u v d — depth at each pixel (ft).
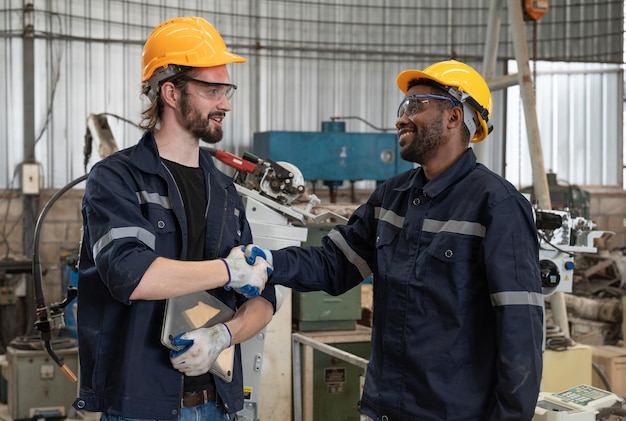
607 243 21.07
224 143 20.17
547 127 23.56
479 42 22.09
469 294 5.56
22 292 17.33
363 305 13.05
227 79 5.64
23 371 13.30
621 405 6.93
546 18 22.77
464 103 6.03
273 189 7.86
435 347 5.56
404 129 6.09
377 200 6.56
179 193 5.47
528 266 5.42
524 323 5.29
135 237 5.05
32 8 18.29
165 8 19.40
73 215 18.66
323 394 10.84
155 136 5.67
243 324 5.53
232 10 20.04
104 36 18.92
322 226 11.21
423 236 5.83
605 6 22.98
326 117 21.01
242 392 5.85
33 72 18.43
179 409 5.30
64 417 13.47
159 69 5.55
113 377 5.23
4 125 18.43
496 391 5.37
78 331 5.45
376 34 21.36
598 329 15.96
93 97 18.89
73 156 18.78
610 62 23.11
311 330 11.18
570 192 19.38
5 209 18.25
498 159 22.67
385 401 5.77
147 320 5.25
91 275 5.36
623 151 23.66
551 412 6.50
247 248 5.42
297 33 20.65
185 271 4.98
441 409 5.48
